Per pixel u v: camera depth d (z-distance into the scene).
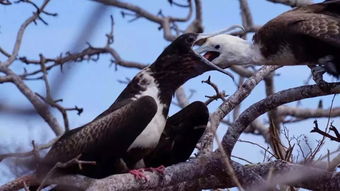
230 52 12.12
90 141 10.70
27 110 4.15
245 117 10.17
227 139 10.13
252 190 9.80
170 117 11.35
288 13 11.87
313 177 9.71
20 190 9.47
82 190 10.06
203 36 11.67
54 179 10.15
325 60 10.95
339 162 10.09
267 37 11.55
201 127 11.12
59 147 10.69
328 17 11.12
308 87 9.97
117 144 10.70
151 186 9.81
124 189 9.57
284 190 10.25
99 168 10.73
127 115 10.72
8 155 5.71
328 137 9.59
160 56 11.52
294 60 11.37
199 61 11.52
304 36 10.96
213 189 10.58
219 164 10.01
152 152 11.22
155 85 11.30
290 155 10.32
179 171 10.02
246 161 10.59
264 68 11.50
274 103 10.10
